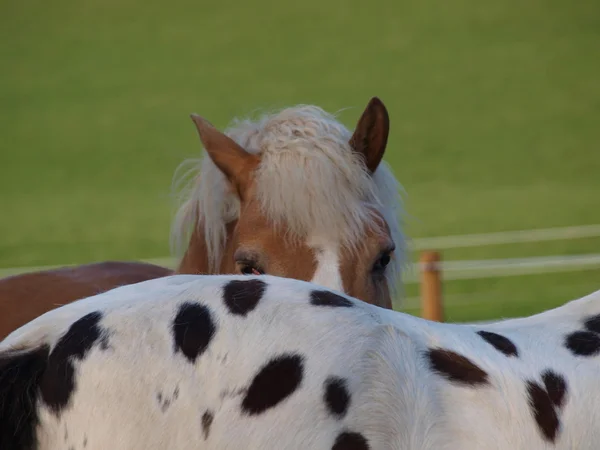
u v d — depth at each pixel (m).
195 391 3.74
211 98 57.66
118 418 3.72
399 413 3.77
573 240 27.36
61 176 43.38
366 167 6.42
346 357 3.83
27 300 8.05
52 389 3.83
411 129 48.56
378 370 3.83
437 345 4.00
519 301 21.25
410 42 66.50
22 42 72.25
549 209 32.19
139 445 3.68
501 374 3.96
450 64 60.97
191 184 7.72
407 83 58.06
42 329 4.02
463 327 4.29
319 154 6.21
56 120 54.50
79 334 3.90
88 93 60.19
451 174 39.62
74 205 37.53
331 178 6.07
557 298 21.38
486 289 22.70
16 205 38.16
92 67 65.94
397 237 6.91
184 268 7.25
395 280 7.05
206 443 3.68
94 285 8.30
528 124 47.78
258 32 72.12
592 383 4.06
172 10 78.31
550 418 3.90
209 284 4.07
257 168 6.43
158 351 3.82
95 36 73.00
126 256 28.59
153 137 49.94
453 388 3.87
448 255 26.38
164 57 67.50
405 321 4.12
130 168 44.16
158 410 3.72
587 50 60.69
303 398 3.74
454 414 3.80
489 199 34.53
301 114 6.79
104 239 31.36
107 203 37.59
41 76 64.44
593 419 3.96
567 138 44.62
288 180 6.05
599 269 24.06
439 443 3.74
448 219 31.53
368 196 6.34
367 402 3.77
